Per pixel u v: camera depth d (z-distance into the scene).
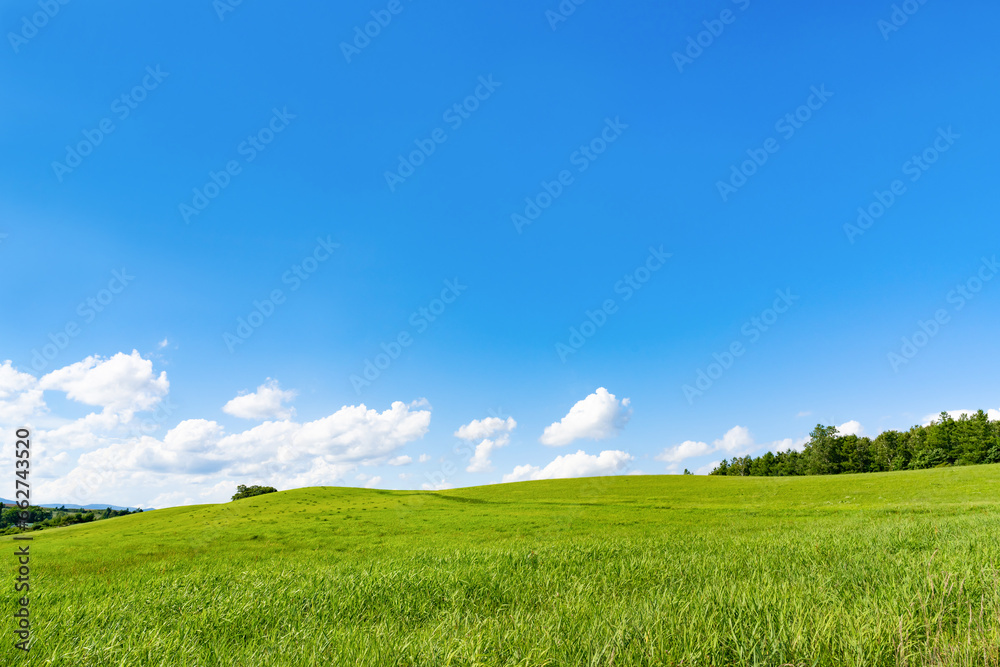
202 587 10.35
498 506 51.75
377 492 72.81
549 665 4.35
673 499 53.22
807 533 15.34
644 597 6.63
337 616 7.41
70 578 16.09
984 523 14.43
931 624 4.55
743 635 4.43
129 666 5.54
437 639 5.27
